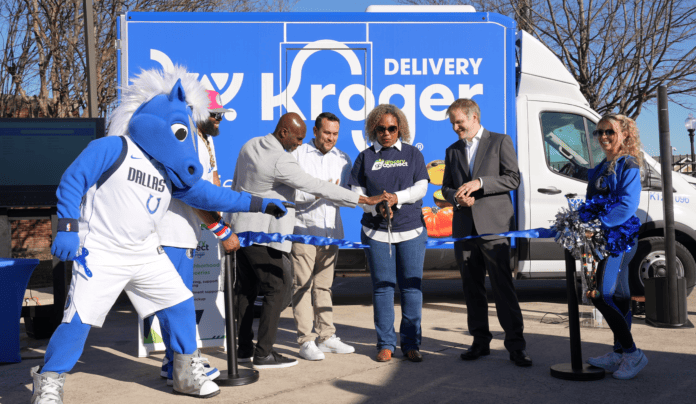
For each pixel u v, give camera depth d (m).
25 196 5.76
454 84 6.31
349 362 4.42
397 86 6.29
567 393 3.59
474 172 4.43
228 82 6.23
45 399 3.12
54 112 13.88
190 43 6.21
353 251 6.32
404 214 4.42
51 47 13.75
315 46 6.27
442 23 6.31
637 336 5.11
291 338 5.38
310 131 6.27
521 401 3.45
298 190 4.51
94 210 3.22
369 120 4.58
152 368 4.39
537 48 6.65
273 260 4.18
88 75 10.30
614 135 3.88
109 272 3.25
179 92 3.37
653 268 6.41
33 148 5.78
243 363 4.46
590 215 3.83
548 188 6.42
